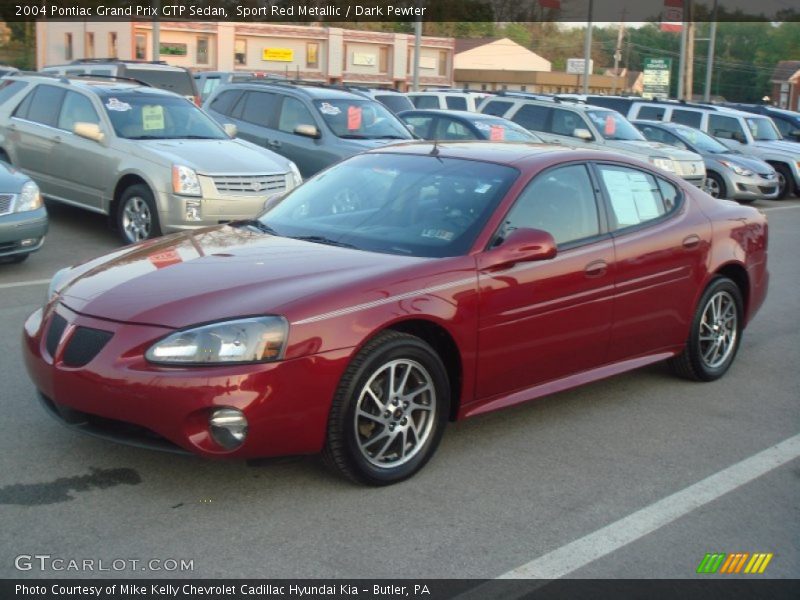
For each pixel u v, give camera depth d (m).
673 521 4.29
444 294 4.59
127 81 11.83
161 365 4.02
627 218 5.78
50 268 9.22
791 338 8.01
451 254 4.79
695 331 6.26
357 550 3.88
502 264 4.83
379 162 5.82
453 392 4.84
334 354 4.17
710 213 6.39
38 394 4.61
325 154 12.66
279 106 13.52
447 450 5.04
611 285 5.48
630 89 70.25
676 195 6.26
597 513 4.34
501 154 5.58
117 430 4.21
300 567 3.73
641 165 6.08
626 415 5.76
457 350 4.69
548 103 17.72
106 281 4.59
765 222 6.92
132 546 3.85
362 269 4.53
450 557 3.86
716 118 21.48
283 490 4.41
